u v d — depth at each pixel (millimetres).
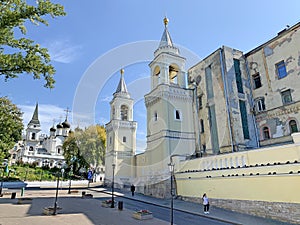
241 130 19766
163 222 11789
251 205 13141
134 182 28141
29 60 7730
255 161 13883
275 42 20625
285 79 19359
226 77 20906
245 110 20984
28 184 35500
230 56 21953
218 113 21062
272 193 12211
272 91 20250
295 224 10922
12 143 24844
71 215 13070
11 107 25344
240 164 14797
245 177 13773
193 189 17875
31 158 60344
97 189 30078
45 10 7727
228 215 13109
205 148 21844
